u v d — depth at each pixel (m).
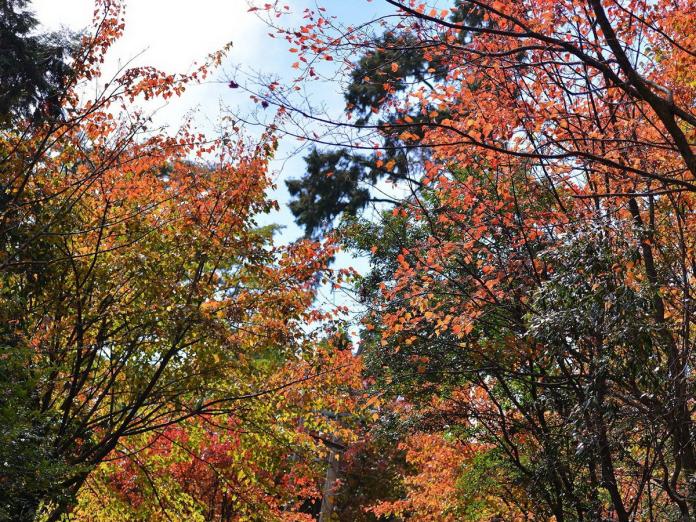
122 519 13.93
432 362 14.34
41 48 17.22
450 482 17.11
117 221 12.43
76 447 12.83
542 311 9.79
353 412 14.77
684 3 9.73
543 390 12.77
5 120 12.77
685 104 10.31
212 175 13.38
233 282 13.66
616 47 6.73
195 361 12.78
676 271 10.80
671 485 10.09
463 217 12.68
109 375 13.52
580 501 12.34
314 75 8.04
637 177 9.64
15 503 10.08
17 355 9.89
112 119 12.67
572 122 10.59
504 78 10.23
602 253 9.26
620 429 9.53
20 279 12.34
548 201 12.14
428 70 9.10
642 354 8.99
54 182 12.50
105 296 12.96
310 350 13.57
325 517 24.34
